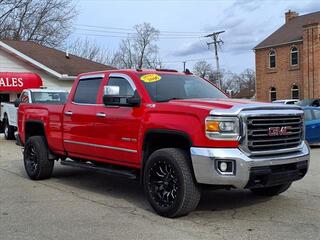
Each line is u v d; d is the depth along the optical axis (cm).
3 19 3831
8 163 1190
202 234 561
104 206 710
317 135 1584
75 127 816
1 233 574
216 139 589
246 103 631
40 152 920
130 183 902
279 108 634
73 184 892
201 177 597
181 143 654
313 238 542
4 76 2161
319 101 3438
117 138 725
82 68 2509
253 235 555
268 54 4941
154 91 706
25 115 979
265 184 612
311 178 944
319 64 4456
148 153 682
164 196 641
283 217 636
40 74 2375
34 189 844
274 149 625
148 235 559
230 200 738
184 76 779
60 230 584
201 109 606
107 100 711
